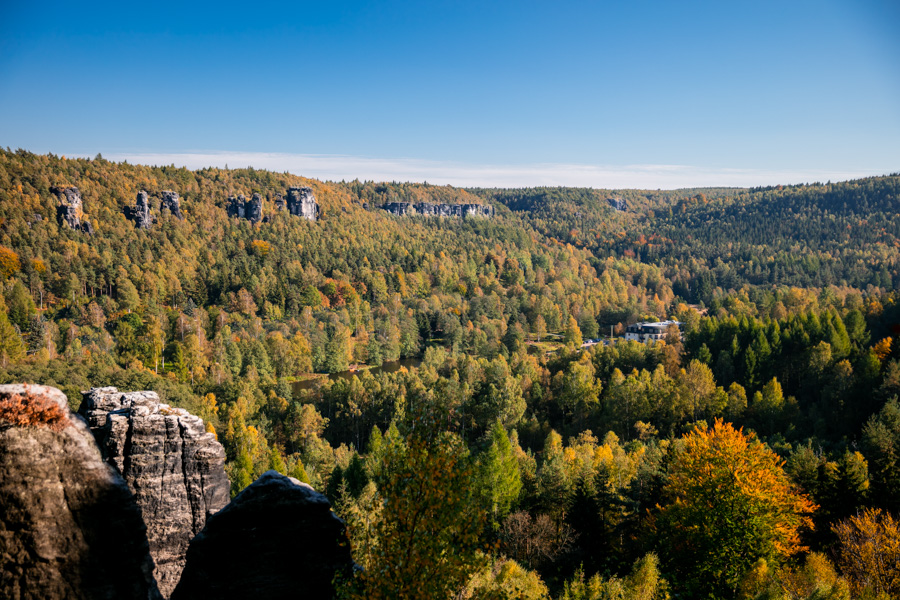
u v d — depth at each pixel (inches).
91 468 541.6
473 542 616.1
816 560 1085.8
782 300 6737.2
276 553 634.2
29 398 533.3
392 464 647.1
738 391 3277.6
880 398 2773.1
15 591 503.2
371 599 571.2
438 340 6825.8
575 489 1772.9
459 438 666.2
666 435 3152.1
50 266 6722.4
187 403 3223.4
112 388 992.2
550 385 4077.3
